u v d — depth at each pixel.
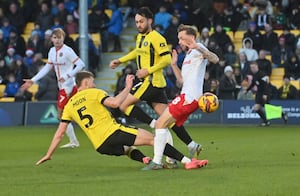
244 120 45.84
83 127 21.16
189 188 18.00
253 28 51.38
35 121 46.44
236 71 48.41
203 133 38.16
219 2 55.59
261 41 51.28
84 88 21.34
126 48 55.94
